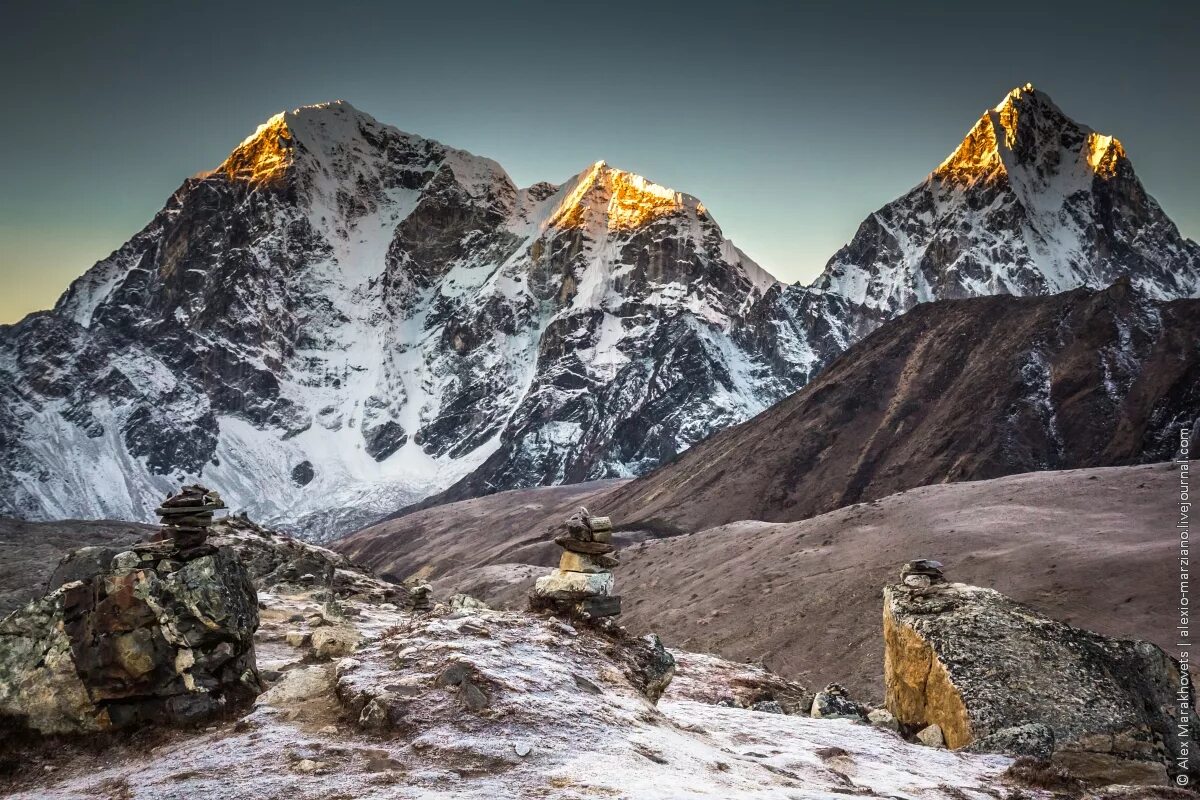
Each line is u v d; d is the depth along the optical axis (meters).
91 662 18.31
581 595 21.97
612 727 16.09
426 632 19.55
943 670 24.34
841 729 22.30
